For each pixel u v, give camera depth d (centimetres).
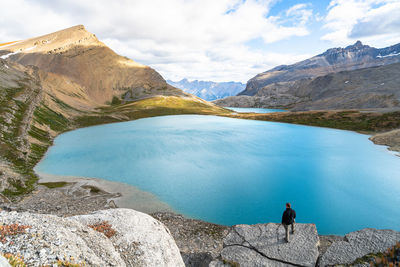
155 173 4294
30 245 794
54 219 1060
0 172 3375
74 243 912
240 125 10456
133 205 3062
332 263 1008
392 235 1100
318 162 4994
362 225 2630
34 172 4209
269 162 5022
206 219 2748
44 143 6209
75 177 4038
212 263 1138
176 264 1195
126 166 4700
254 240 1273
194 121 11875
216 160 5159
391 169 4512
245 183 3859
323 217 2805
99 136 7756
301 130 9081
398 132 6969
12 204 2817
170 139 7306
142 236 1227
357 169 4522
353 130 8744
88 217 1330
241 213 2902
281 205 3116
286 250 1162
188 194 3434
